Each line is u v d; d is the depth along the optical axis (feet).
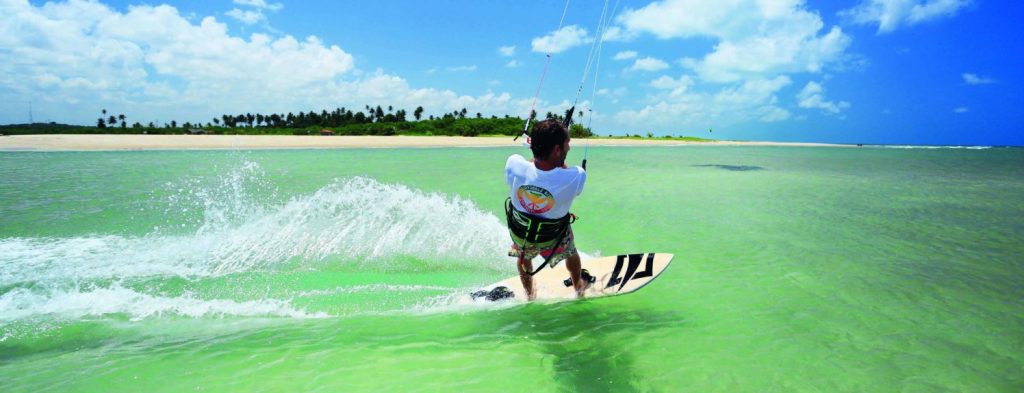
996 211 31.94
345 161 72.69
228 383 9.20
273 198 34.30
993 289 15.75
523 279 14.14
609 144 188.44
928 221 28.07
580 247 21.59
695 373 10.18
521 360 10.55
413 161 74.84
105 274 16.40
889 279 16.81
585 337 11.88
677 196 38.52
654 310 13.78
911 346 11.57
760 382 9.85
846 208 32.99
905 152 181.57
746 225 26.53
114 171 51.06
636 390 9.46
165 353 10.46
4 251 19.17
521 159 12.76
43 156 71.56
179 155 78.28
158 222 25.40
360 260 18.72
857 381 9.92
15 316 12.53
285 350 10.71
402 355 10.61
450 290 15.52
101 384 9.05
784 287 15.92
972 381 9.94
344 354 10.56
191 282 15.81
